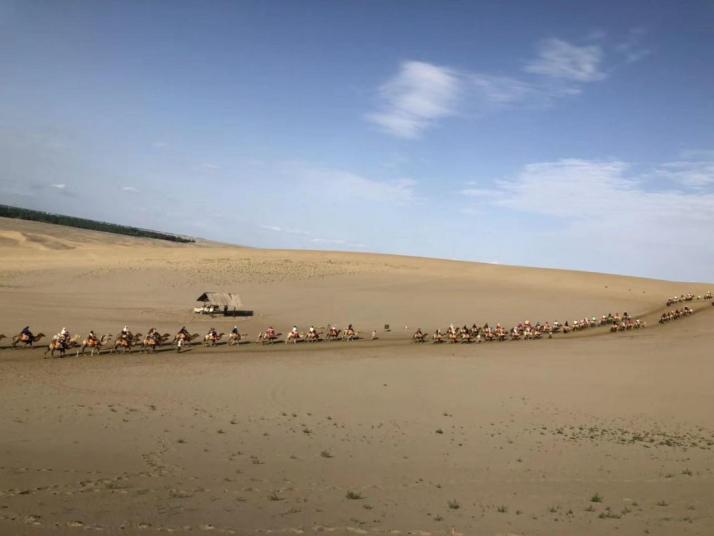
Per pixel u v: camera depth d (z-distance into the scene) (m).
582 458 18.67
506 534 11.04
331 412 23.00
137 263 92.31
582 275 107.44
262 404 23.50
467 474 16.12
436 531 10.91
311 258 106.06
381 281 87.00
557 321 65.62
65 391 23.22
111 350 36.69
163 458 15.27
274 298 70.00
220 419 20.55
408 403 25.44
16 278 73.94
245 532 9.95
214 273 85.50
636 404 27.83
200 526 10.08
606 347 45.75
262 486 13.41
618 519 12.50
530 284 93.25
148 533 9.46
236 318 56.94
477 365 35.88
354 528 10.69
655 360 39.75
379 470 15.88
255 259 101.50
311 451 17.34
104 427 18.03
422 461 17.20
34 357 32.59
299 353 39.00
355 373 31.44
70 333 41.91
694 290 98.50
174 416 20.39
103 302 61.03
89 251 106.69
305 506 11.96
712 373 35.50
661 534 11.55
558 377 33.09
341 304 68.00
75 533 9.14
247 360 34.53
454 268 105.25
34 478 12.41
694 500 14.46
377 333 52.84
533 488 15.02
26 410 19.36
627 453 19.62
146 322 50.62
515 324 62.31
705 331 56.34
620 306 78.88
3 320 44.72
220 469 14.67
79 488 11.94
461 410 24.81
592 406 27.03
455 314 65.94
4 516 9.66
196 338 44.38
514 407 25.94
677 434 23.03
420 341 48.09
